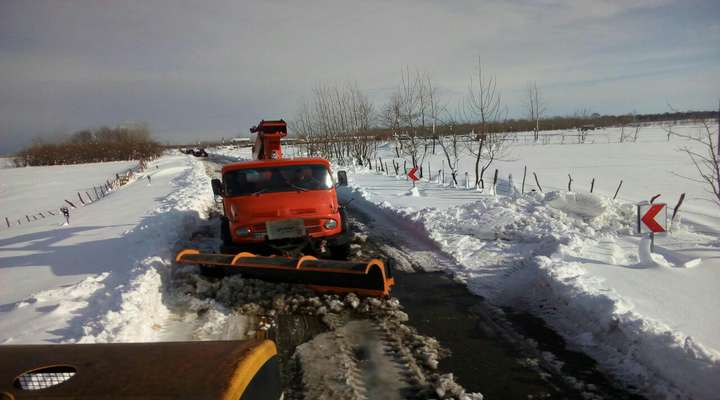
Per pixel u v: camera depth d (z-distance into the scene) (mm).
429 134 31203
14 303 5750
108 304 5051
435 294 5531
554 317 4617
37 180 42219
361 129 30969
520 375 3586
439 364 3801
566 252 6238
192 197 15211
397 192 14648
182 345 2055
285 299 5297
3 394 1667
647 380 3365
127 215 14242
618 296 4375
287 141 54406
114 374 1779
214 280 6027
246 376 1820
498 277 5973
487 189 14078
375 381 3557
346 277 5234
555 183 15195
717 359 3152
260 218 6293
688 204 10312
